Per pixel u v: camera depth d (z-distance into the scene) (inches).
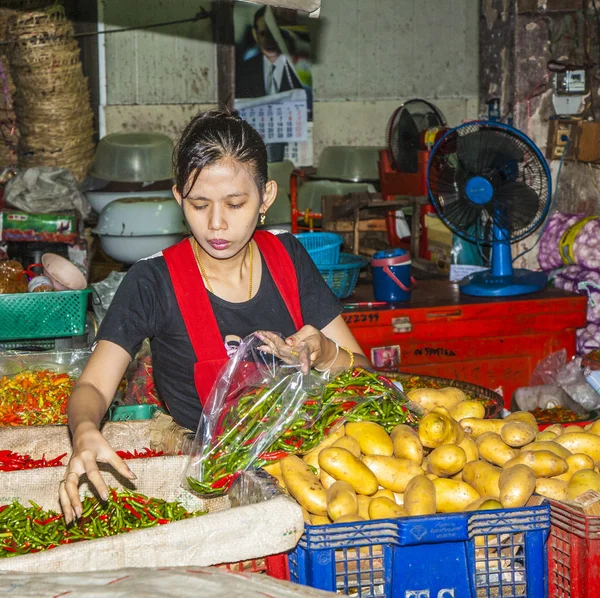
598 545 59.9
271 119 266.5
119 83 253.8
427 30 278.8
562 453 70.4
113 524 70.6
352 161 241.3
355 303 156.3
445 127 197.9
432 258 197.0
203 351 73.7
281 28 261.9
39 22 210.8
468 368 157.8
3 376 122.9
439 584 59.3
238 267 75.0
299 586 50.1
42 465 88.5
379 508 63.6
